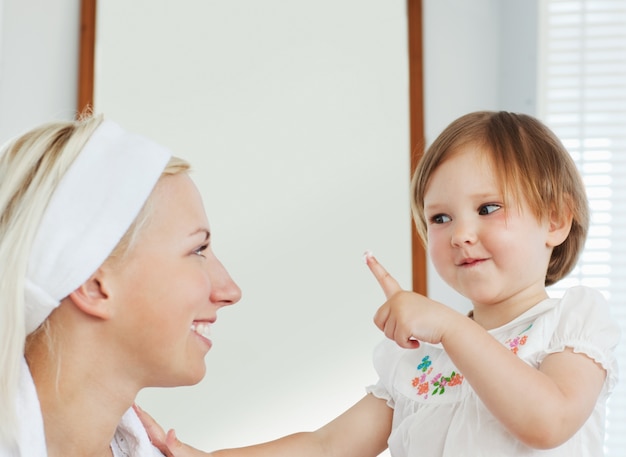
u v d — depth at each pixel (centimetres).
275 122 279
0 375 114
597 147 277
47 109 288
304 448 166
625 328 275
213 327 272
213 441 269
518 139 159
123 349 121
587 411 143
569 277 277
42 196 117
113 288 120
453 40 283
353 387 268
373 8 281
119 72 284
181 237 124
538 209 157
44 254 115
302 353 271
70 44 289
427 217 162
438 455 151
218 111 281
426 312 141
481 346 138
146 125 282
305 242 274
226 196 277
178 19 285
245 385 270
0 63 288
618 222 276
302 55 281
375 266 149
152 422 147
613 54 277
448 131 165
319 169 277
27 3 290
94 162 120
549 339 151
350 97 279
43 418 120
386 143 276
